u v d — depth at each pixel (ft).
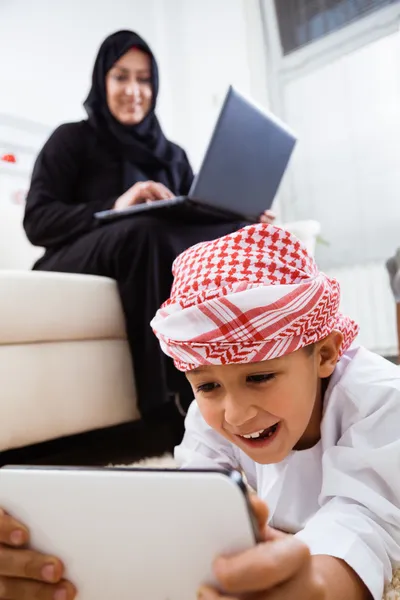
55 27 8.16
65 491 1.23
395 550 1.58
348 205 7.86
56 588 1.26
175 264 1.89
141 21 9.53
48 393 3.43
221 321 1.56
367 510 1.61
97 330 3.78
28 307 3.34
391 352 7.32
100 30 8.83
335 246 7.97
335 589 1.34
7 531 1.28
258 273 1.66
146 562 1.18
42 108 7.78
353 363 1.96
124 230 3.94
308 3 8.32
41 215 4.56
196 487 1.10
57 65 8.11
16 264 5.46
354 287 7.72
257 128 4.02
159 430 4.30
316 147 8.19
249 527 1.08
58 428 3.48
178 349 1.66
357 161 7.79
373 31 7.66
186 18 9.73
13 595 1.30
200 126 9.49
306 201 8.27
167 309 1.73
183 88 9.73
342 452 1.75
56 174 4.86
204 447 2.29
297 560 1.10
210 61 9.41
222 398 1.68
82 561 1.24
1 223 5.54
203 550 1.12
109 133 5.27
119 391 3.91
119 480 1.17
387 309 7.44
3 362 3.23
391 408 1.76
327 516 1.60
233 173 3.95
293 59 8.43
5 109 7.29
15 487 1.28
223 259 1.70
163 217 4.02
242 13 8.96
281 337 1.58
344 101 7.91
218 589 1.11
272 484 2.02
